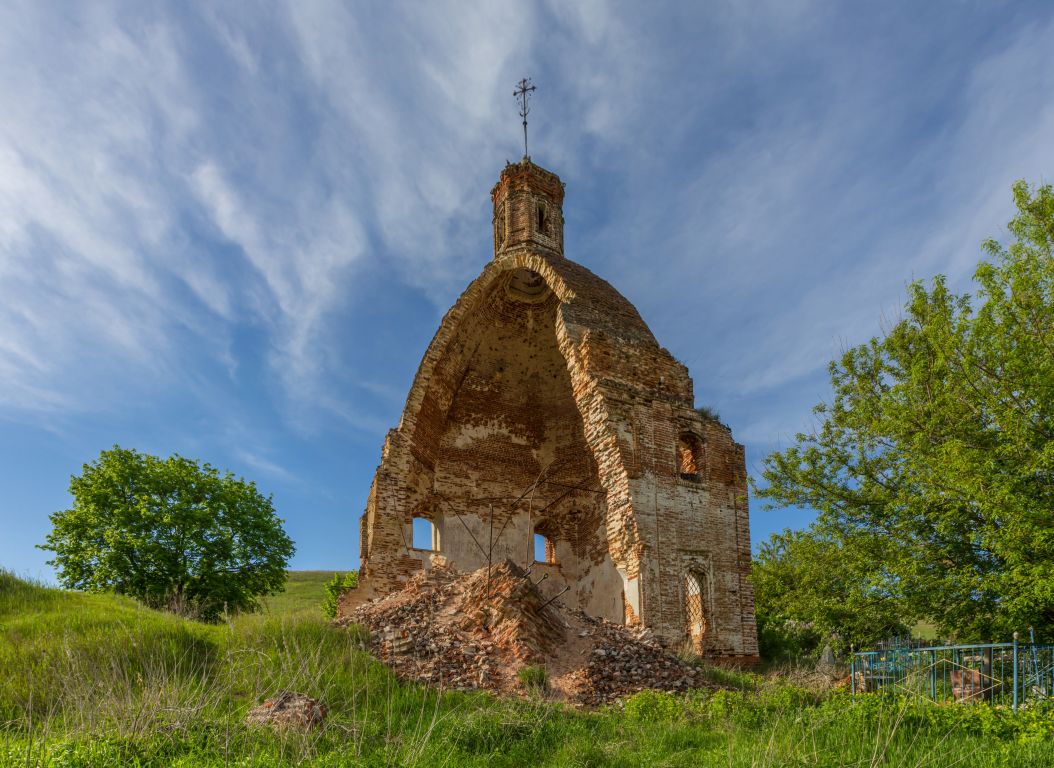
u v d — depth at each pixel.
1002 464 13.34
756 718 9.89
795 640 26.00
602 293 22.89
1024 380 12.98
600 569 23.97
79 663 10.25
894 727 7.91
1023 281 13.02
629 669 13.05
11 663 11.30
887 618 16.83
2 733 8.53
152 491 27.84
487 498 25.72
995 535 13.01
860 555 16.41
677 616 17.98
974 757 7.31
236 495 29.56
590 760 8.01
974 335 14.12
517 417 27.16
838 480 17.89
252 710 9.05
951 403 14.25
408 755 7.46
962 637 15.25
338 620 15.72
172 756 7.16
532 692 11.55
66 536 26.66
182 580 26.41
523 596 14.34
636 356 20.80
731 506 20.50
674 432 20.25
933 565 15.33
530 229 26.27
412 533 23.92
